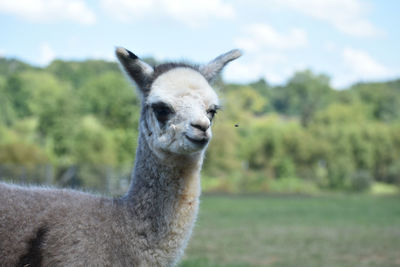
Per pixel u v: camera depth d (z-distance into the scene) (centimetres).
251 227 2350
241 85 14488
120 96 6119
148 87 579
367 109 12506
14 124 7194
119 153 5309
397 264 1450
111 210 551
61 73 10575
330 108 10125
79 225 529
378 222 2645
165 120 536
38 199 555
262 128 7900
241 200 4347
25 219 532
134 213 545
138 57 590
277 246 1767
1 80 9131
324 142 7012
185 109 528
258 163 6844
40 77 9088
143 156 566
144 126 572
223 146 5869
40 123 6706
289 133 7069
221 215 2970
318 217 2902
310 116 12169
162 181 543
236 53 646
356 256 1582
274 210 3372
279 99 16225
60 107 6575
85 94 6644
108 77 6531
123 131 5684
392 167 7050
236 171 6031
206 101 541
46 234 523
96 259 517
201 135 514
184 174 543
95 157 4856
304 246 1777
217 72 629
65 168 3922
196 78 554
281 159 6762
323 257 1554
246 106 13325
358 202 4291
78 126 6178
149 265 532
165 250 534
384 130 7519
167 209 537
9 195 549
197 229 2238
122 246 530
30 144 4225
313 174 6612
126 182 4019
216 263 1371
